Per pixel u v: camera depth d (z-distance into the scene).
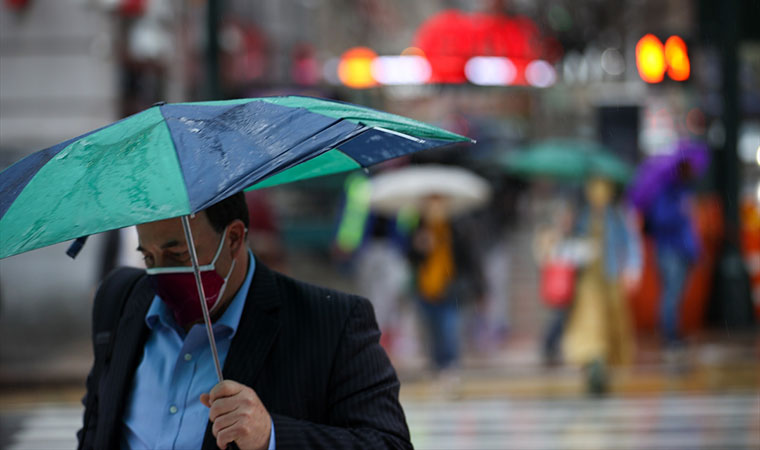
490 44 52.00
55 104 37.78
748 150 51.69
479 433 22.16
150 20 37.97
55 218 5.61
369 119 6.25
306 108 6.27
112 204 5.56
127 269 7.85
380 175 36.34
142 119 6.20
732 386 27.41
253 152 5.79
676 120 44.31
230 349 6.91
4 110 37.94
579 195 27.78
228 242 6.79
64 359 30.47
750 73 56.38
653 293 36.09
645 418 23.48
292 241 47.84
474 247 27.80
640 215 29.47
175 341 7.14
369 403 6.96
